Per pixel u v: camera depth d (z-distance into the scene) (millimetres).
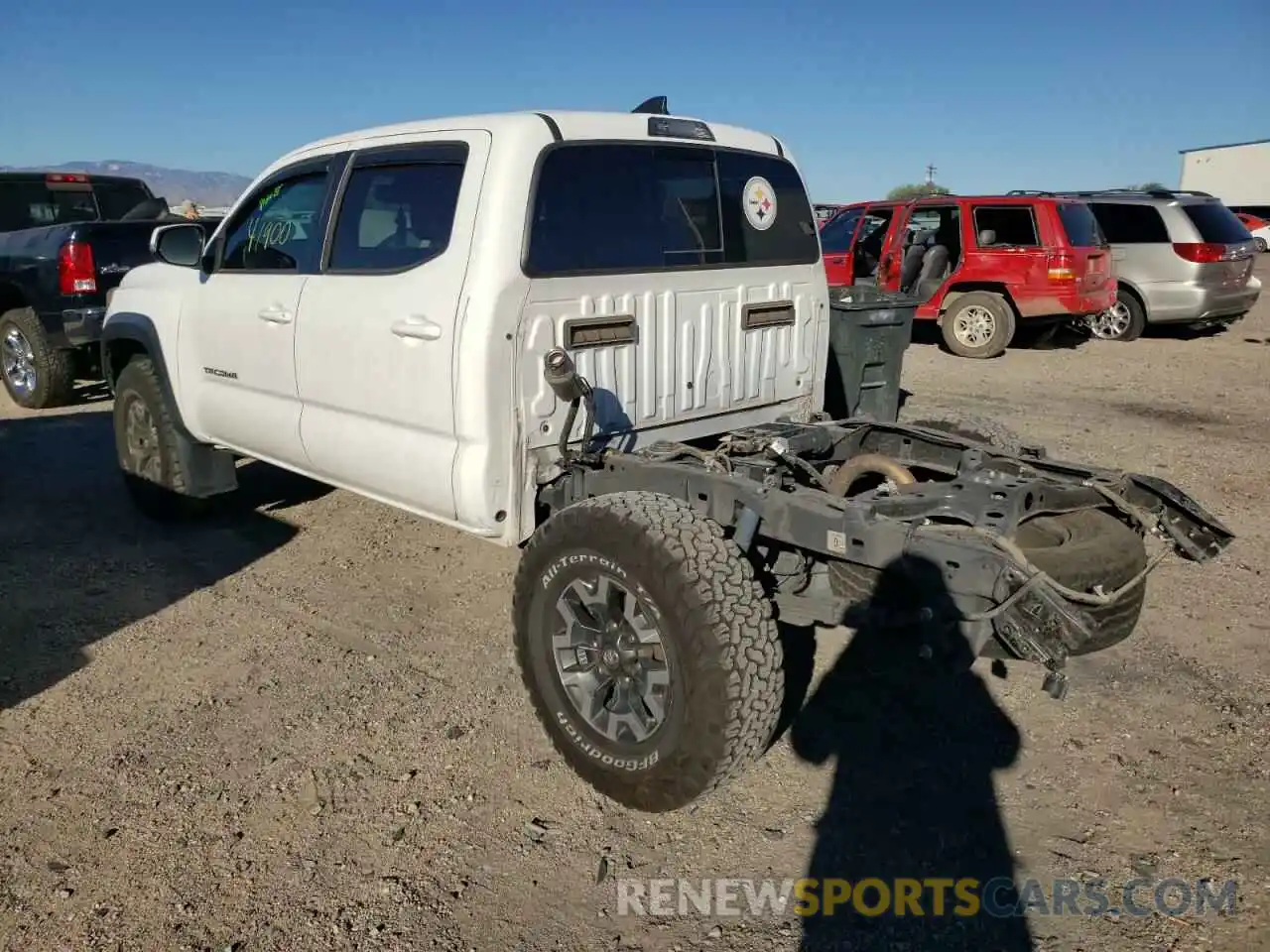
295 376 4488
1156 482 3836
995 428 4734
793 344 4711
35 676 4211
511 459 3674
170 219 8992
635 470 3643
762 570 3559
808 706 3969
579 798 3406
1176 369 11500
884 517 3162
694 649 2945
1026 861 3084
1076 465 4043
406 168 4008
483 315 3549
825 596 3541
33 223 10578
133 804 3354
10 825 3244
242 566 5449
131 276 5906
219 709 3955
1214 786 3416
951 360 12367
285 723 3852
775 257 4602
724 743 2955
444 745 3709
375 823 3266
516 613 3539
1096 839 3170
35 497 6680
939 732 3785
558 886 2994
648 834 3229
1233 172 55094
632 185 3996
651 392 4102
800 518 3244
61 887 2967
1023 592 2824
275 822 3266
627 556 3078
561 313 3729
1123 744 3680
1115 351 12938
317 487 6828
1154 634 4535
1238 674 4160
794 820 3291
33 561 5508
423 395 3803
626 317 3924
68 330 8484
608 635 3270
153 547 5734
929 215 12984
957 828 3238
